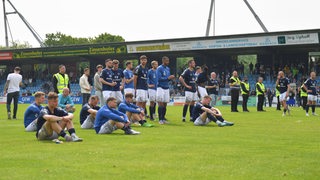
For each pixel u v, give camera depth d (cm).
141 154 890
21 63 5434
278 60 4197
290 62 4222
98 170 727
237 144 1052
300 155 887
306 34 3550
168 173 707
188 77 1795
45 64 5403
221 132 1342
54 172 711
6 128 1519
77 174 696
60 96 1711
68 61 5238
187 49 4066
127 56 4747
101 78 1770
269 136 1234
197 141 1108
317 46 3806
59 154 888
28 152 916
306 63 4181
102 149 956
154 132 1331
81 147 989
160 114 1691
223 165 774
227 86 4119
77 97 4653
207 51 4250
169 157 854
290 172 718
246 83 2659
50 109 1127
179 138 1172
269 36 3691
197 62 4619
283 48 3988
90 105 1482
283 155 885
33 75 5403
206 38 3959
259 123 1709
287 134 1291
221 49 4081
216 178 673
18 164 779
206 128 1478
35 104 1405
